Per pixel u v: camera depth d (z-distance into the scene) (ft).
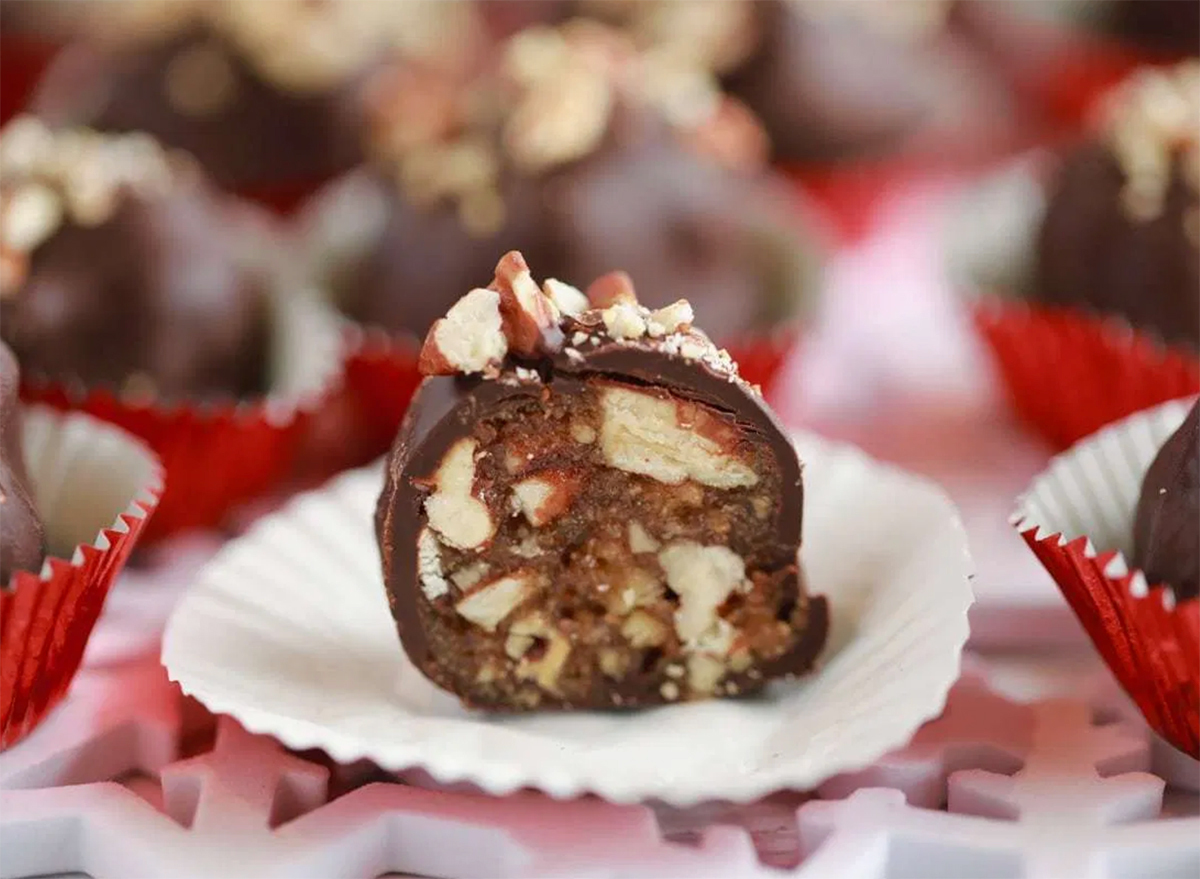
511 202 0.95
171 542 0.91
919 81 1.16
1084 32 1.29
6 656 0.74
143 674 0.80
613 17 1.14
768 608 0.77
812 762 0.70
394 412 0.97
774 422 0.75
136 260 0.90
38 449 0.82
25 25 1.32
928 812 0.73
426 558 0.76
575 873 0.71
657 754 0.74
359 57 1.16
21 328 0.89
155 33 1.15
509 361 0.75
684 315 0.76
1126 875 0.71
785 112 1.12
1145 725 0.77
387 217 0.99
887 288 1.13
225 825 0.72
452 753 0.72
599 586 0.77
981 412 1.01
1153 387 0.92
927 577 0.76
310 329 0.94
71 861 0.74
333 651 0.79
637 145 0.96
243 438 0.90
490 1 1.23
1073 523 0.79
